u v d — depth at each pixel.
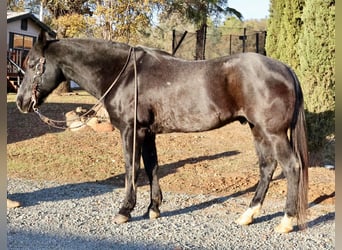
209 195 6.05
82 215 4.95
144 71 4.55
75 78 4.86
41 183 6.57
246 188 6.41
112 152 8.48
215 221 4.82
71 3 15.44
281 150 4.22
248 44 20.25
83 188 6.32
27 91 4.86
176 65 4.55
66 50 4.77
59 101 13.75
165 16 17.92
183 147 9.04
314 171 7.16
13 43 19.17
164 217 4.95
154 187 4.88
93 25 13.59
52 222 4.67
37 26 20.61
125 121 4.54
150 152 4.88
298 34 7.59
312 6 6.59
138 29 14.75
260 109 4.21
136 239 4.18
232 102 4.37
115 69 4.66
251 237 4.30
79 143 9.02
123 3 13.22
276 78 4.22
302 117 4.34
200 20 18.31
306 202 4.26
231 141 9.69
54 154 8.23
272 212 5.21
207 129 4.51
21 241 4.07
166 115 4.50
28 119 11.07
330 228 4.64
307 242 4.19
